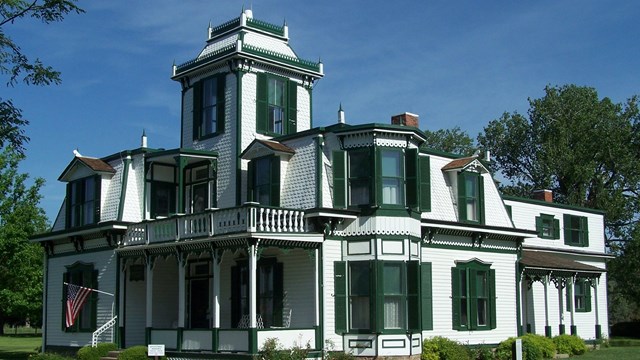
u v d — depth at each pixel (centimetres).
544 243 4162
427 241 3059
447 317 3084
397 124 3033
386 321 2694
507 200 3975
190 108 3372
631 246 5619
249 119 3134
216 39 3381
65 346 3412
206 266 3142
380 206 2722
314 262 2677
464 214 3206
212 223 2653
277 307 2777
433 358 2784
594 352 3716
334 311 2702
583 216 4469
